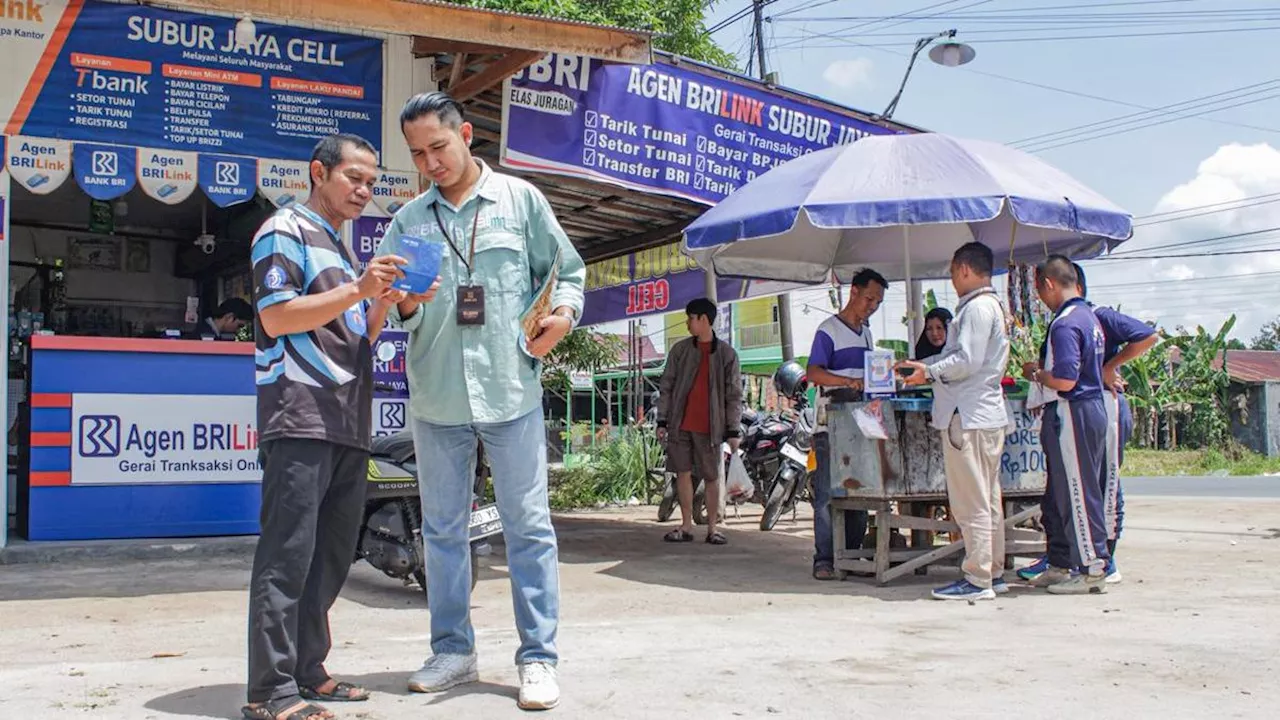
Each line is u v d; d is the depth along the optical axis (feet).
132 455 22.54
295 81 22.76
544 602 11.57
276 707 10.36
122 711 10.86
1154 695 11.77
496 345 11.64
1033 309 23.45
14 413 27.66
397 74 23.67
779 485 32.14
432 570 12.21
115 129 21.34
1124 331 20.57
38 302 33.37
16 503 25.52
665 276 37.42
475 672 12.39
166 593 18.71
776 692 11.80
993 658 13.66
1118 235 21.35
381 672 12.94
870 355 18.90
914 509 23.24
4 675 12.57
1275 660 13.56
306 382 10.61
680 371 28.63
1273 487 61.11
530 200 11.99
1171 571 22.34
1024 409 21.42
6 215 20.98
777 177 22.40
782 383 35.73
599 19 52.01
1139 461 93.71
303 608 11.32
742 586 20.66
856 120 31.42
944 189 19.71
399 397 24.30
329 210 11.43
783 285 33.30
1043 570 20.45
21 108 20.70
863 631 15.65
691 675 12.60
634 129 26.71
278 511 10.49
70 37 21.04
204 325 30.01
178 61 21.80
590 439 70.90
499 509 11.80
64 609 17.25
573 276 12.03
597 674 12.65
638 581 21.33
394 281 10.64
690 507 28.76
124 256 35.09
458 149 11.65
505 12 20.86
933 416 19.02
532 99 24.98
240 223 32.07
